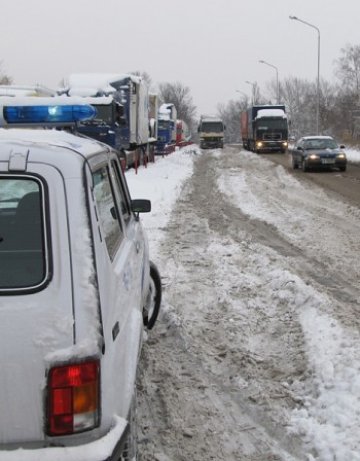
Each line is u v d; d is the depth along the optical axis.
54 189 2.80
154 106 37.59
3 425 2.58
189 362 5.48
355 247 10.44
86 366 2.59
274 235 11.70
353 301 7.13
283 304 7.11
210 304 7.12
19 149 2.87
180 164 35.44
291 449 4.11
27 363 2.57
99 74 25.73
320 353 5.45
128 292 3.47
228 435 4.28
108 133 17.98
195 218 13.73
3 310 2.60
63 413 2.58
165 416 4.52
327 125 82.25
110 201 3.96
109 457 2.61
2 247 2.80
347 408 4.46
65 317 2.61
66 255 2.70
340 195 18.58
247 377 5.17
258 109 53.22
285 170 29.81
